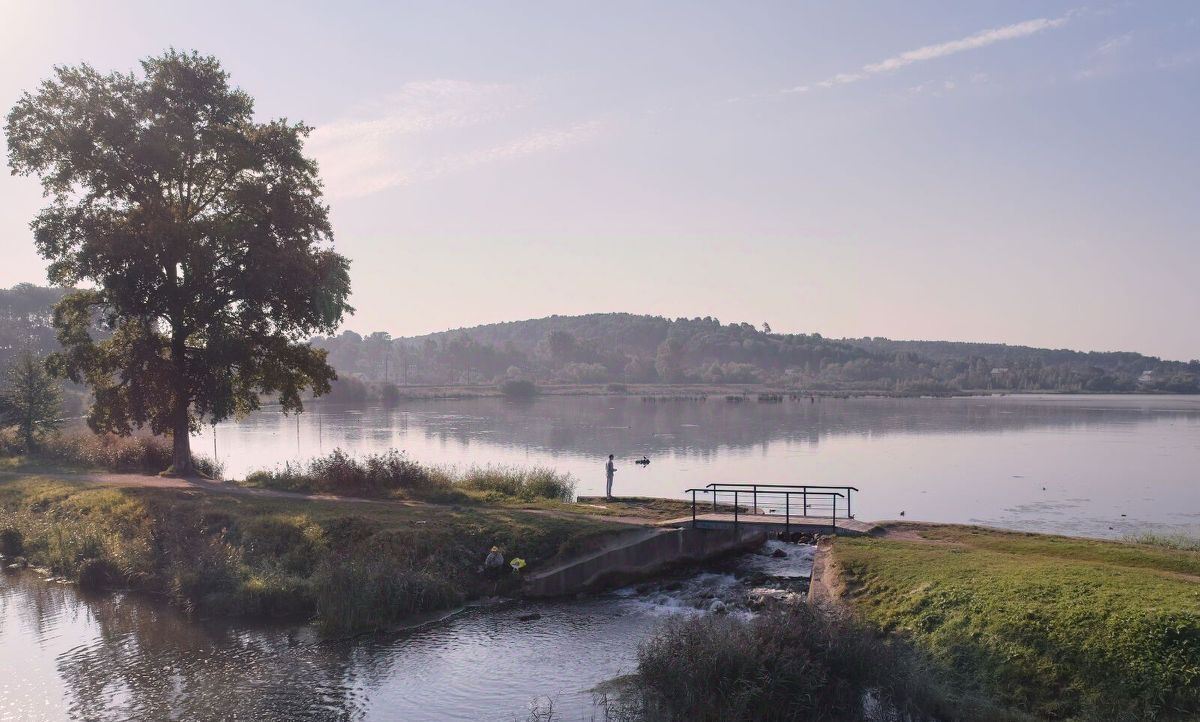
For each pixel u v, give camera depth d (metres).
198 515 28.36
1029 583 17.12
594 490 44.59
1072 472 55.09
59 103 33.81
